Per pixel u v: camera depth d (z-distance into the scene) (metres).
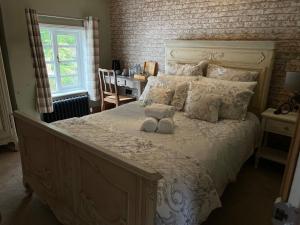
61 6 3.64
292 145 0.61
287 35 2.60
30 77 3.44
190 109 2.50
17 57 3.26
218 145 1.86
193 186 1.43
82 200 1.51
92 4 4.05
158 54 3.86
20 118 1.91
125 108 2.86
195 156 1.64
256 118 2.65
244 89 2.49
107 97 4.06
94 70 4.18
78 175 1.49
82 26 4.03
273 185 2.40
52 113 3.77
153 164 1.46
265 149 2.76
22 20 3.23
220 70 2.88
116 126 2.22
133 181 1.11
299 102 2.23
